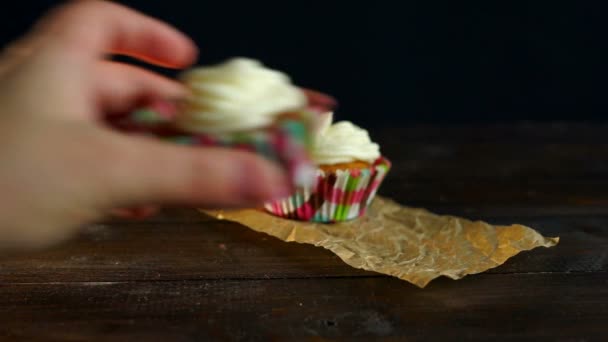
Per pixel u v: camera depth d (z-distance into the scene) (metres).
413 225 0.70
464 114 1.39
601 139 0.93
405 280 0.62
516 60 1.36
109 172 0.43
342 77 1.35
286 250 0.66
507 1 1.32
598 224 0.71
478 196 0.76
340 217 0.71
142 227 0.68
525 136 0.94
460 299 0.61
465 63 1.36
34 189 0.42
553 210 0.73
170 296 0.60
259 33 1.30
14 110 0.43
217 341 0.57
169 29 0.58
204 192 0.44
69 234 0.47
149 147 0.44
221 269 0.63
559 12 1.32
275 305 0.60
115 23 0.55
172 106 0.54
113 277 0.62
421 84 1.37
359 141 0.73
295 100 0.55
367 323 0.58
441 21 1.33
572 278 0.63
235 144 0.51
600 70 1.36
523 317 0.59
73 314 0.59
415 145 0.90
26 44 0.48
